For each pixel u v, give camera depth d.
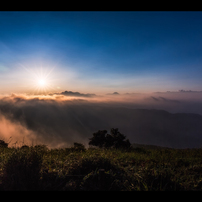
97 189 3.21
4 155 4.66
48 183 3.28
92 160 4.46
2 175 3.33
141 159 6.09
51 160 5.07
